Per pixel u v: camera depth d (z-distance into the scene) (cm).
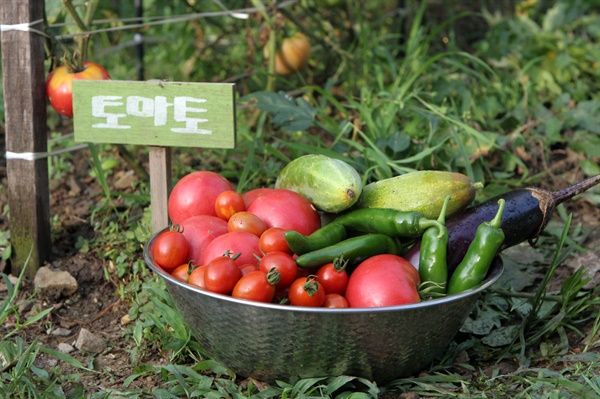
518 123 218
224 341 151
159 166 173
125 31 251
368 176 194
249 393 153
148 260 154
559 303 170
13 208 179
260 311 145
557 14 271
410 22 281
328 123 204
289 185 164
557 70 239
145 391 155
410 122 216
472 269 152
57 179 205
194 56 252
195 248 158
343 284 151
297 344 147
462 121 213
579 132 214
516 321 171
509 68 244
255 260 154
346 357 149
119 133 172
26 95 175
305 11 230
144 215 183
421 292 152
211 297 147
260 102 195
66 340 168
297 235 151
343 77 238
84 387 158
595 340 164
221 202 161
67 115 178
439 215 160
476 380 158
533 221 161
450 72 238
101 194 200
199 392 153
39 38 176
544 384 153
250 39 224
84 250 183
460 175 163
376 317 145
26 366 158
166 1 251
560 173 209
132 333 168
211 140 169
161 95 169
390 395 155
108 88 171
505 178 208
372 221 157
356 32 263
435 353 154
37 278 176
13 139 177
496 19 275
